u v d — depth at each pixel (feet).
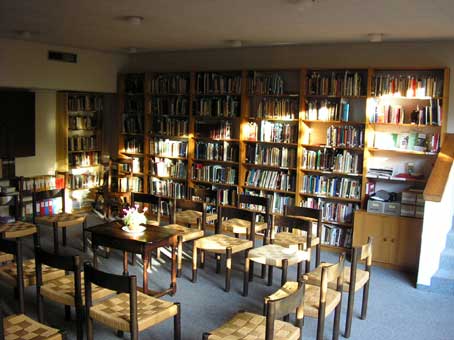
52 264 12.51
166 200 27.02
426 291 17.69
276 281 18.30
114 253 21.13
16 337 10.43
